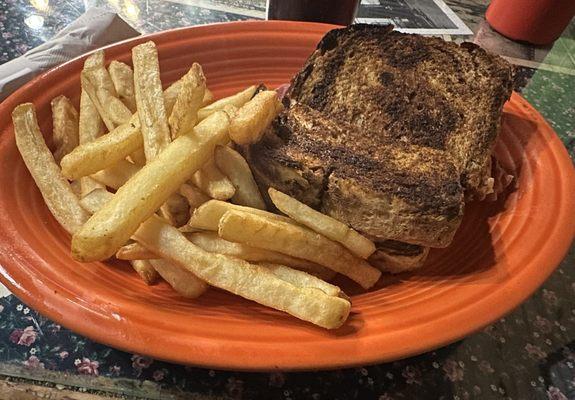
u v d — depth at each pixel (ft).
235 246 0.62
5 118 0.74
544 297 0.75
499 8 1.30
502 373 0.65
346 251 0.65
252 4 1.30
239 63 0.98
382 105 0.80
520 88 1.18
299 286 0.60
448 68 0.82
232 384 0.60
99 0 1.23
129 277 0.65
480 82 0.80
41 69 0.91
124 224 0.57
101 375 0.59
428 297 0.63
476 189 0.75
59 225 0.69
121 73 0.78
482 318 0.60
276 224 0.60
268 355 0.54
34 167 0.68
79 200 0.67
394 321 0.59
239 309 0.62
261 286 0.57
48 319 0.60
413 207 0.64
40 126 0.78
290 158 0.68
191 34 0.95
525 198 0.79
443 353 0.66
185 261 0.59
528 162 0.84
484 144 0.76
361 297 0.66
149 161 0.64
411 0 1.41
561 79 1.23
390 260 0.69
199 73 0.63
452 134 0.77
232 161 0.67
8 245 0.61
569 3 1.22
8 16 1.13
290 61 1.00
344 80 0.82
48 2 1.19
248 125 0.64
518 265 0.67
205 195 0.67
